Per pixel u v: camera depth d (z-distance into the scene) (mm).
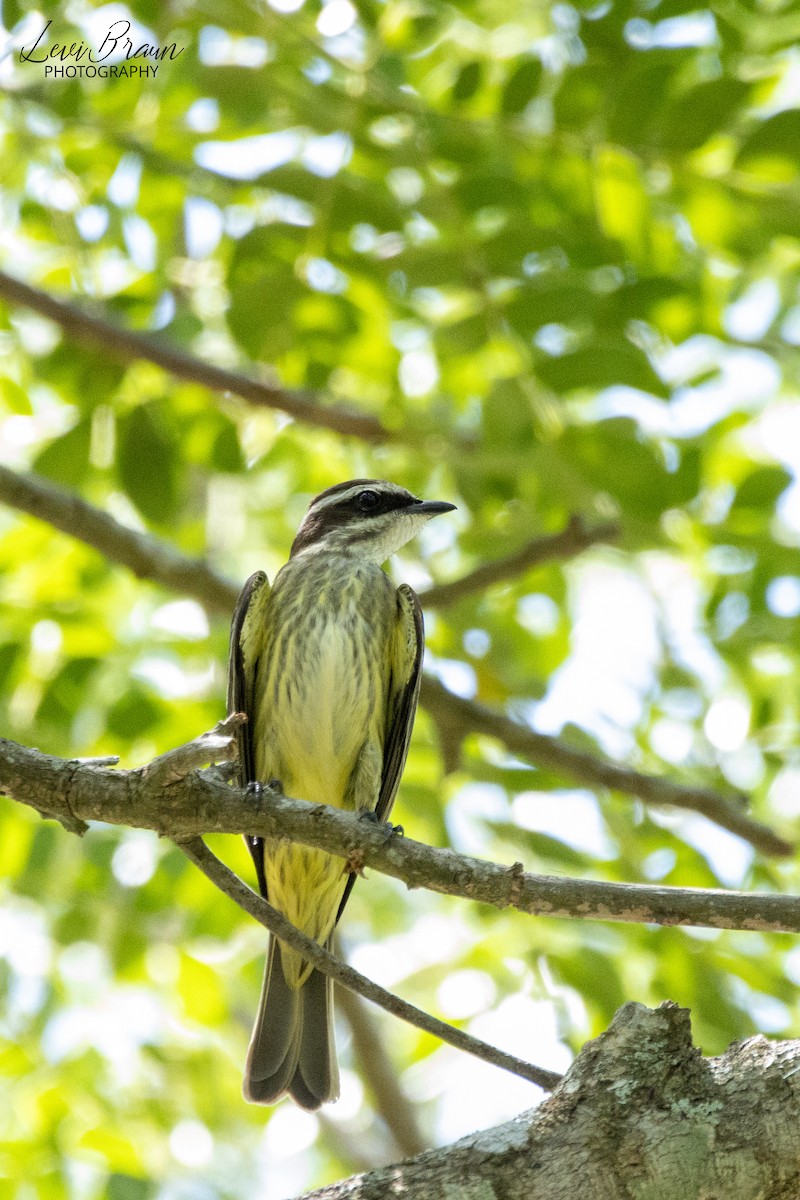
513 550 12617
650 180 10867
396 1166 5828
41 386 13195
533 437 10852
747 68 10727
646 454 10742
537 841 11336
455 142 10633
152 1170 13102
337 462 14461
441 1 10656
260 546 15305
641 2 10195
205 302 13148
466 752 13078
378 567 11117
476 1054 6566
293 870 10008
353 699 10438
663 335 11469
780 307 13883
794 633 12430
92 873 12023
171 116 11625
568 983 10930
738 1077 5805
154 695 11812
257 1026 9961
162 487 11930
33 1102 12539
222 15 10594
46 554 12977
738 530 12523
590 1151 5672
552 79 10625
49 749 11789
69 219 12227
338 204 10570
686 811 11945
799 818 13359
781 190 10391
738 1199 5527
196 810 7023
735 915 6645
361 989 6828
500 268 10711
